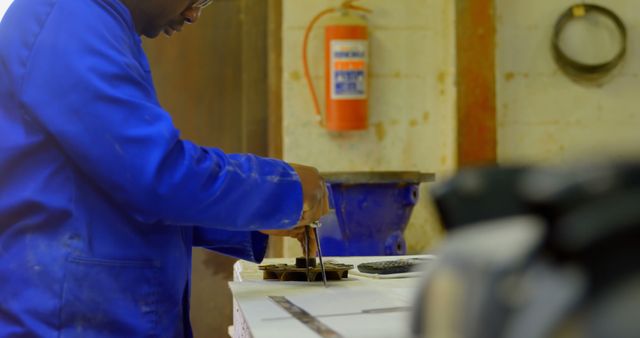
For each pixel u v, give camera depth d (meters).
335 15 4.30
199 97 4.44
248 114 4.45
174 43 4.42
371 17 4.40
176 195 1.40
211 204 1.44
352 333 1.13
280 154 4.42
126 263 1.47
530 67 4.55
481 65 4.39
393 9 4.41
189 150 1.44
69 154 1.41
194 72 4.43
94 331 1.43
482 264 0.43
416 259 2.25
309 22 4.34
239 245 1.93
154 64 4.41
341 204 3.15
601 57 4.56
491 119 4.41
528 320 0.39
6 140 1.45
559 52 4.51
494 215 0.46
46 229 1.44
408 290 1.64
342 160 4.40
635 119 4.60
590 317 0.37
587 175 0.38
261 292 1.66
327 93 4.29
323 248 3.16
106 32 1.46
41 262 1.43
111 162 1.39
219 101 4.45
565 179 0.39
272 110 4.42
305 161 4.38
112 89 1.41
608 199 0.38
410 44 4.43
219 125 4.45
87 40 1.43
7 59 1.45
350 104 4.24
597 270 0.38
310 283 1.81
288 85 4.35
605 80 4.58
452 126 4.40
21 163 1.45
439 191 0.48
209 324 4.46
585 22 4.54
